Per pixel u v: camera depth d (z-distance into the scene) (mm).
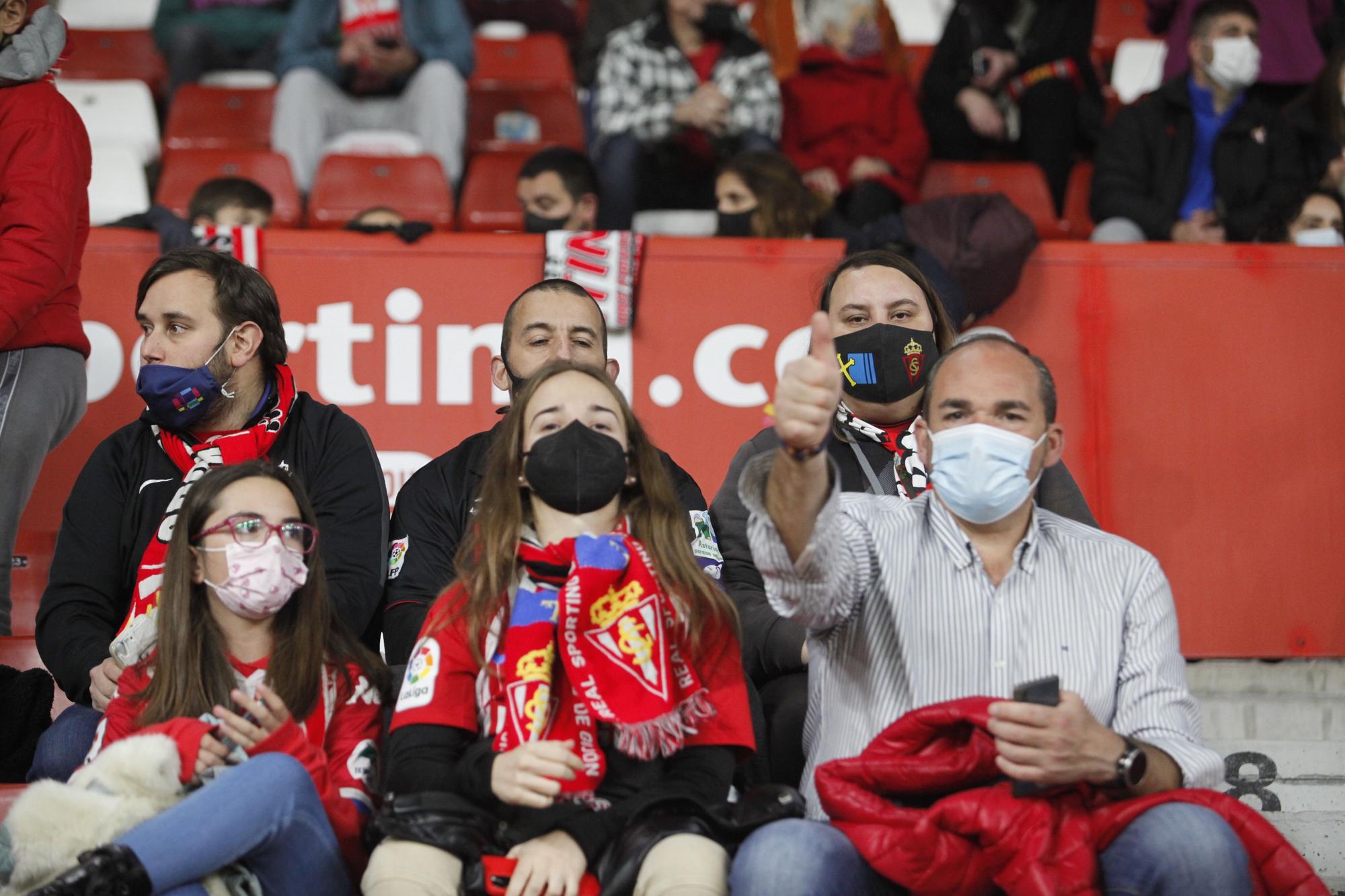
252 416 4098
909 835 2910
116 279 5500
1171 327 5605
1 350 4621
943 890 2920
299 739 3217
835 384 2840
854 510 3324
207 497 3369
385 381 5516
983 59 8273
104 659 3658
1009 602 3203
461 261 5578
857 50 8000
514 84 9570
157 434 4062
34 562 4793
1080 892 2840
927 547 3256
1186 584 5441
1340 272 5617
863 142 7820
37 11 4688
